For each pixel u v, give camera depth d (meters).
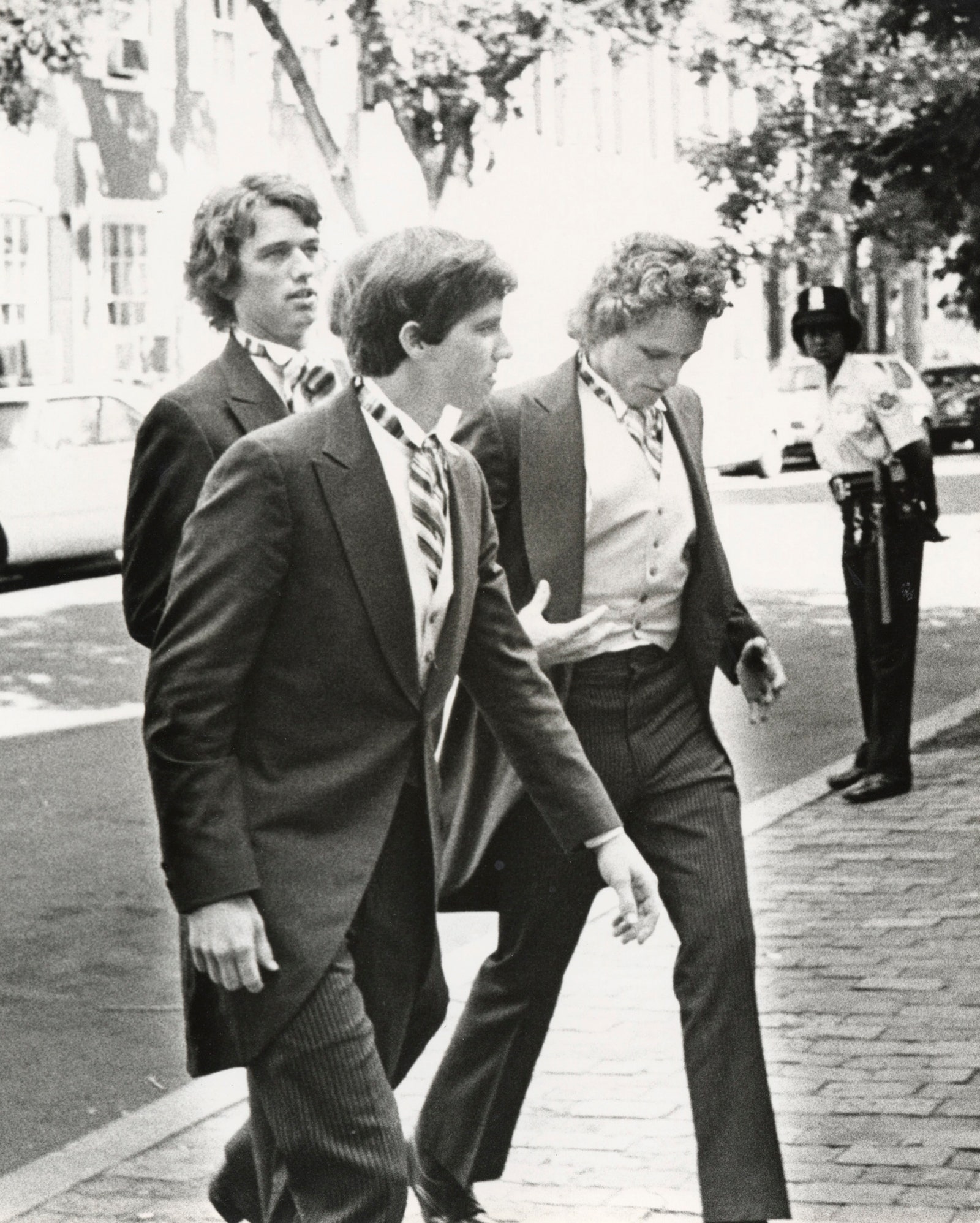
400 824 3.51
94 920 7.75
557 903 4.28
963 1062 5.46
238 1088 5.68
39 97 24.44
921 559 9.12
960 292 11.89
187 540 3.38
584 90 37.38
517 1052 4.36
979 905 7.14
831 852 8.07
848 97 22.39
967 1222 4.42
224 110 29.20
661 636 4.33
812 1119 5.07
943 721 11.10
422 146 26.30
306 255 4.36
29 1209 4.76
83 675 14.03
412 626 3.44
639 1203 4.61
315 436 3.41
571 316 4.32
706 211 40.53
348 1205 3.33
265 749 3.39
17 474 18.97
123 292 28.11
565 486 4.25
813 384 32.12
